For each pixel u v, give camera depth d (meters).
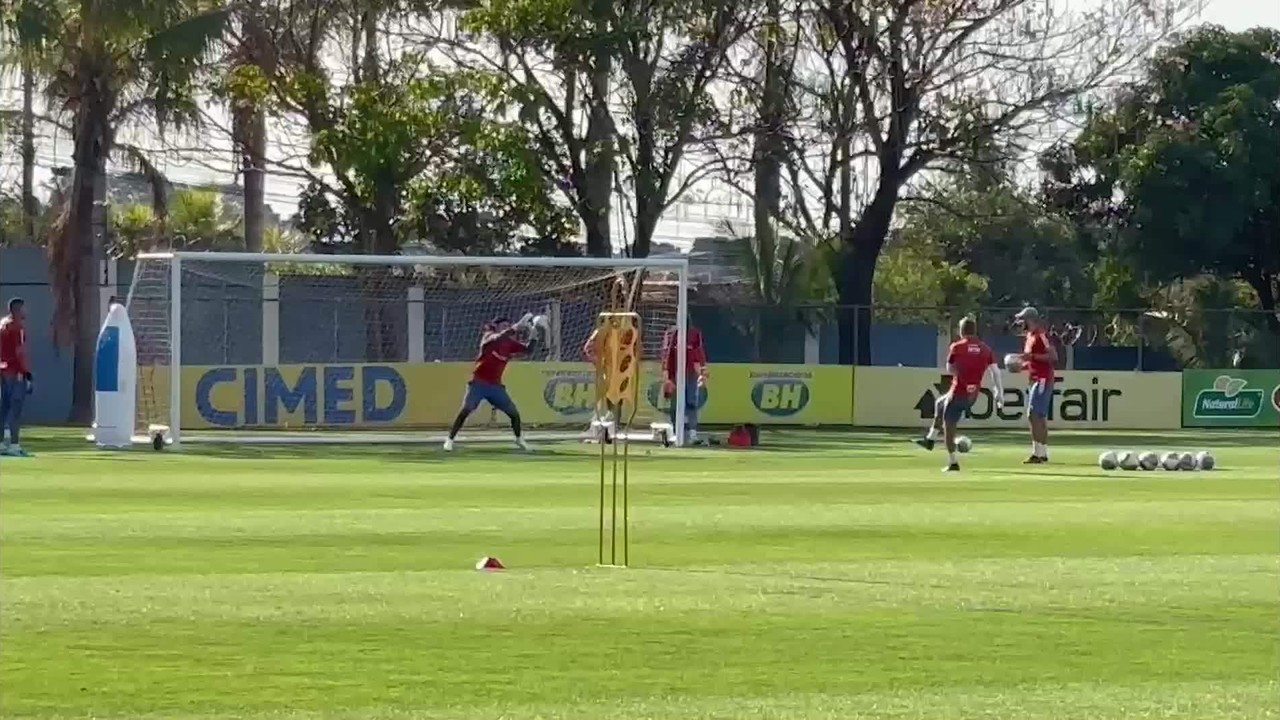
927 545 46.84
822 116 145.75
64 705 25.66
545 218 137.00
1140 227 177.00
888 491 65.50
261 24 135.75
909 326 159.75
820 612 34.41
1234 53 175.38
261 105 133.75
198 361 122.06
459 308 124.06
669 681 27.80
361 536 47.47
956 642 31.48
